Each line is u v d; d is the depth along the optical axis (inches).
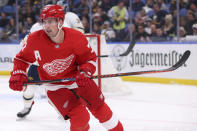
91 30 554.9
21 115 264.8
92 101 164.6
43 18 147.6
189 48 441.4
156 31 501.4
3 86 465.1
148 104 325.4
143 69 485.1
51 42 154.1
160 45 467.2
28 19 593.9
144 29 510.6
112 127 171.5
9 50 590.6
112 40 538.3
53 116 276.8
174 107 309.1
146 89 420.2
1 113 293.3
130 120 259.8
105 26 542.0
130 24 519.5
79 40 156.3
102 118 169.2
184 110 295.7
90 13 550.3
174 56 455.2
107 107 170.7
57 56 156.5
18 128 241.3
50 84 168.2
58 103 167.2
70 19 285.4
